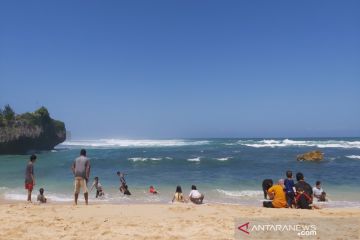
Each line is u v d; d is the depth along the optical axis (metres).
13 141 51.97
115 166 33.59
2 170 30.41
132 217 9.84
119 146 74.69
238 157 41.41
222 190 19.89
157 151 53.56
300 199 12.31
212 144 76.62
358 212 10.95
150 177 26.05
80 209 11.17
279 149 55.47
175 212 10.67
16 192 19.08
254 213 10.53
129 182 23.55
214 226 8.65
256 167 32.16
